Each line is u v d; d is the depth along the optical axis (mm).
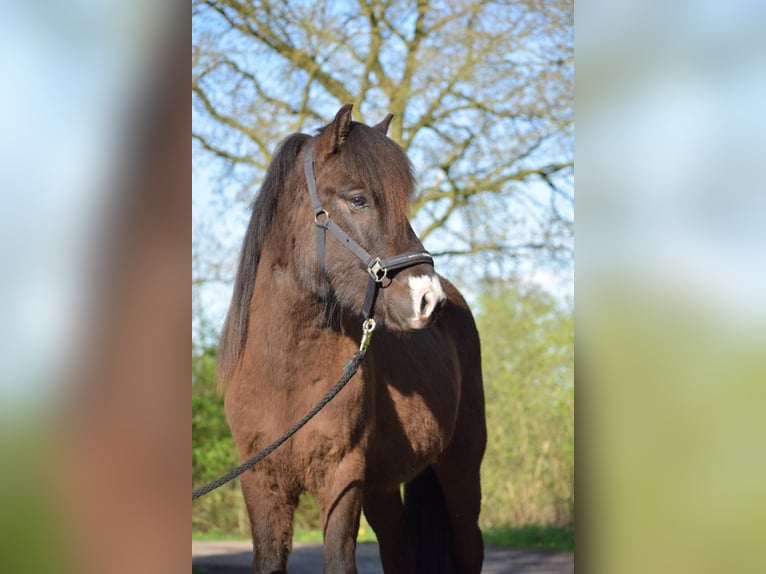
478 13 10266
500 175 10594
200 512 10164
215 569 6863
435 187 10680
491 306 10664
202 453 10148
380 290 3082
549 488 9961
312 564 7223
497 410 10281
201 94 10234
